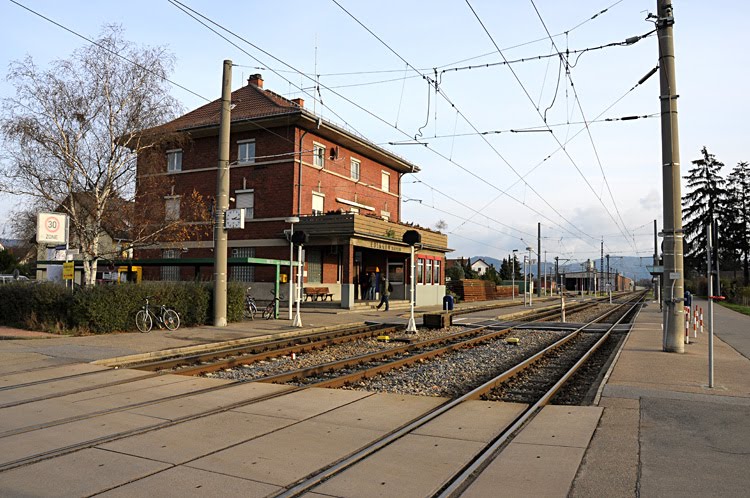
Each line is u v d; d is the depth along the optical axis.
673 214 14.18
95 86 21.00
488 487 4.79
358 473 5.16
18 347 13.30
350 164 36.44
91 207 21.23
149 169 23.31
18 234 21.91
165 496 4.56
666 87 14.33
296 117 30.50
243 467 5.28
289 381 10.38
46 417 7.08
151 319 17.50
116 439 6.12
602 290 98.94
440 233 39.09
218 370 11.51
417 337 18.42
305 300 31.22
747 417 7.22
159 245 24.25
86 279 21.50
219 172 19.61
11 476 4.98
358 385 10.21
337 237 29.47
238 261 21.95
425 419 7.13
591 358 14.11
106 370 10.70
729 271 73.69
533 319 28.97
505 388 10.10
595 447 5.92
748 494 4.63
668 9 14.30
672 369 11.12
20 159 20.16
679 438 6.27
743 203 70.69
